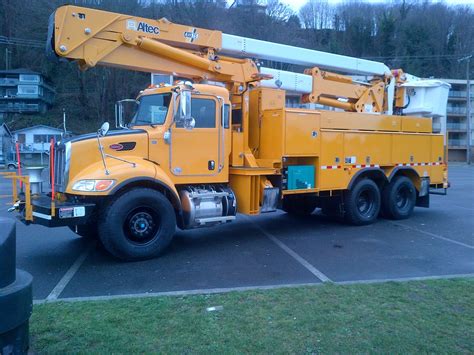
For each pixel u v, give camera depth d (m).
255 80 8.73
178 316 4.27
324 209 10.19
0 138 47.41
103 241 6.48
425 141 11.38
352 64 11.07
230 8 46.94
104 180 6.37
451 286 5.26
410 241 8.23
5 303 2.94
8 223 3.18
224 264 6.57
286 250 7.48
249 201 8.00
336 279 5.76
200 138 7.61
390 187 10.56
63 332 3.86
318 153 9.05
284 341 3.73
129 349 3.56
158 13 42.19
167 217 6.90
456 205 13.77
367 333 3.89
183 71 8.23
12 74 59.22
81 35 7.20
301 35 54.78
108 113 57.00
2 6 53.69
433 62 70.44
